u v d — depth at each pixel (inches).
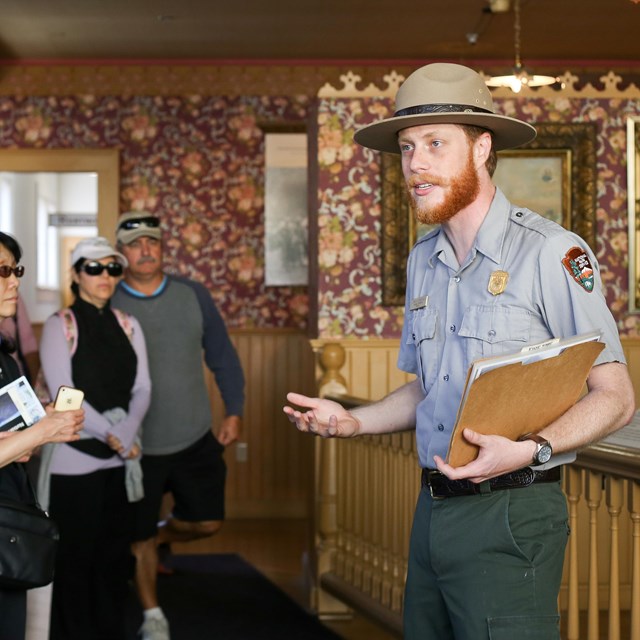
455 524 81.4
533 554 79.5
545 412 75.4
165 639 169.3
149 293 179.6
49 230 530.6
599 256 200.7
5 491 101.8
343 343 196.7
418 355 87.0
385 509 165.2
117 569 167.2
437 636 86.8
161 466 175.8
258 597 207.3
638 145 199.6
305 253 300.2
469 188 81.7
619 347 78.1
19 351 180.4
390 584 163.5
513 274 79.9
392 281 197.5
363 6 246.5
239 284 300.5
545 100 199.0
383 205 196.4
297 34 271.1
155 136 298.8
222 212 300.0
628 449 97.3
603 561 170.1
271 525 289.1
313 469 201.0
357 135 89.1
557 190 199.0
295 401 88.8
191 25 262.2
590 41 277.3
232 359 190.9
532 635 79.2
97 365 157.8
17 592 101.4
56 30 266.2
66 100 297.1
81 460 155.9
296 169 299.7
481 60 297.3
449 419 82.9
